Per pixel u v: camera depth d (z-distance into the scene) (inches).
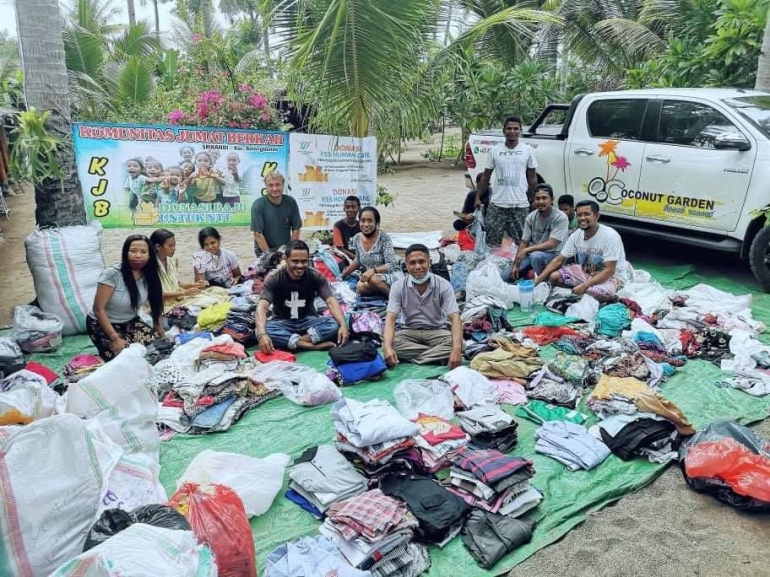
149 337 194.9
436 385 162.4
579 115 310.2
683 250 322.7
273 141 291.6
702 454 128.6
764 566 109.5
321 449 132.5
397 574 105.2
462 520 116.4
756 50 350.3
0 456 94.9
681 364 187.6
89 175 262.4
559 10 627.5
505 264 269.9
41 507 94.6
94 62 642.2
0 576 89.5
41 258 210.7
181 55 737.6
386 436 125.0
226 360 179.3
